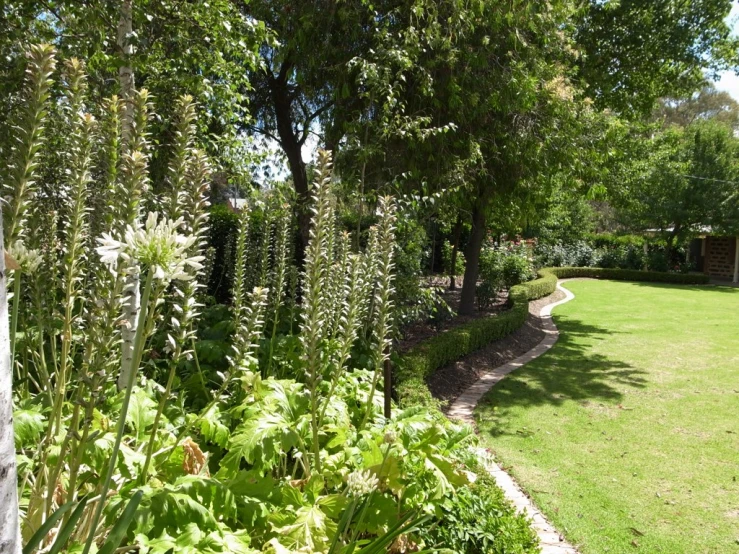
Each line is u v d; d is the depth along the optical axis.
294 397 3.17
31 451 2.45
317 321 2.75
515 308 11.70
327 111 8.75
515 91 7.88
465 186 7.81
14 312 1.81
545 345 10.62
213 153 5.88
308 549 2.17
